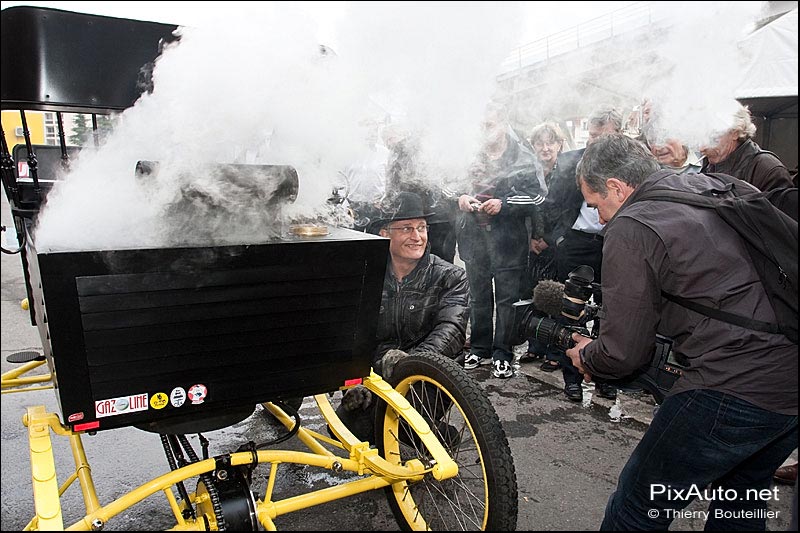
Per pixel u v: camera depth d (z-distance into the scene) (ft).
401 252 7.68
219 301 4.90
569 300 6.27
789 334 4.85
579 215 9.43
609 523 5.84
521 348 11.30
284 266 5.05
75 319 4.45
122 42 6.23
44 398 11.53
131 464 8.91
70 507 7.79
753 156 7.44
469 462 7.18
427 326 7.94
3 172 7.03
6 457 9.17
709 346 5.10
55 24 5.86
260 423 10.15
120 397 4.80
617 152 5.71
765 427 5.01
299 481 8.44
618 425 9.41
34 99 5.90
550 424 9.33
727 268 5.00
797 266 4.75
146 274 4.55
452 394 5.99
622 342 5.12
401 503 6.77
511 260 9.87
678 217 5.10
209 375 5.10
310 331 5.42
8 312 17.19
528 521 7.19
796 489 5.14
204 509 5.48
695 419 5.12
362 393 7.84
